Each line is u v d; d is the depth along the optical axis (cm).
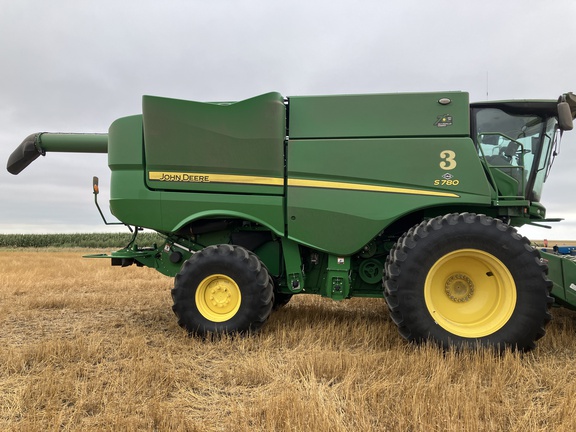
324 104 471
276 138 465
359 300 697
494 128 469
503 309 397
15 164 627
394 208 444
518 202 437
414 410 257
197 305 451
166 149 480
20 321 550
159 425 247
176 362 368
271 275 505
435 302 419
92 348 391
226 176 474
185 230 507
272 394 292
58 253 2459
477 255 402
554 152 493
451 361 349
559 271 439
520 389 302
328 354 361
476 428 239
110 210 505
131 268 1282
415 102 457
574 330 482
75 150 616
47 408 266
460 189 437
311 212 457
